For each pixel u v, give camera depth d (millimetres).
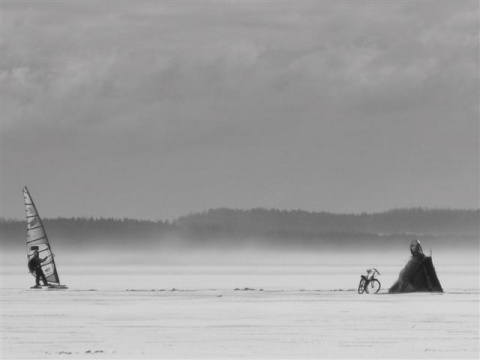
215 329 198875
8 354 165250
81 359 160375
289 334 190625
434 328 199625
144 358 161375
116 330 197125
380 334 190375
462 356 164000
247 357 162875
